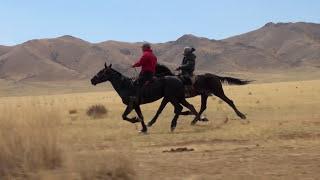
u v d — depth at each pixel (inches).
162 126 1061.1
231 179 476.7
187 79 1024.2
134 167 511.8
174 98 959.0
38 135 522.9
